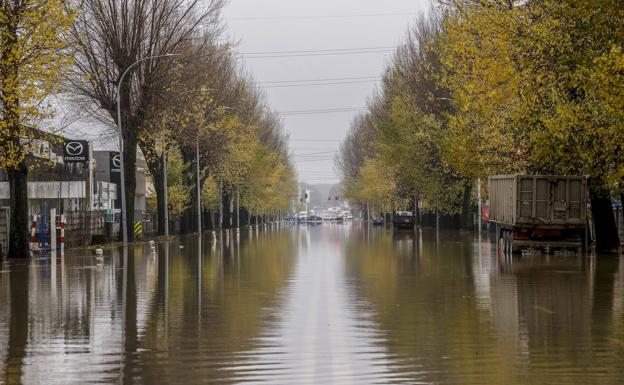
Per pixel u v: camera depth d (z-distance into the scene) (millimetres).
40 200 119625
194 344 28266
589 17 67000
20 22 66625
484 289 45969
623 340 28438
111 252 90500
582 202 77438
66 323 33469
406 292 44875
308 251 93375
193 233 167875
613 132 68438
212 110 142125
